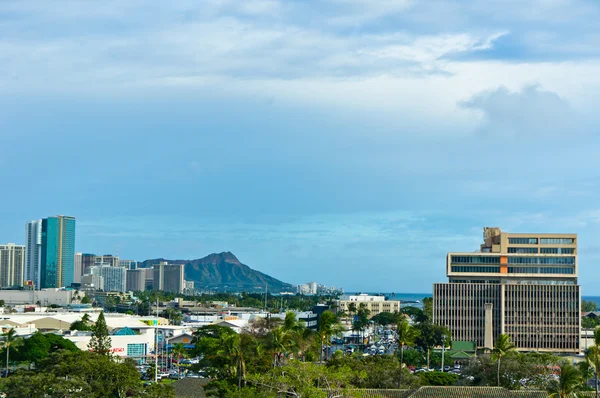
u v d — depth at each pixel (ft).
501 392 557.33
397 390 565.94
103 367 556.92
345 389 482.28
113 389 560.20
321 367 484.33
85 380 552.82
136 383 565.94
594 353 614.75
